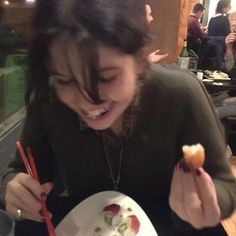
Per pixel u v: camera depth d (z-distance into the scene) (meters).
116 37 0.51
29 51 0.56
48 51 0.54
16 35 1.37
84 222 0.72
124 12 0.52
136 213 0.72
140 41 0.55
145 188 0.88
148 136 0.82
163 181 0.88
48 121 0.86
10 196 0.72
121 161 0.85
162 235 0.74
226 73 2.61
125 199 0.75
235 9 4.75
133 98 0.69
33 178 0.75
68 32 0.51
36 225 0.74
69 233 0.71
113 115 0.61
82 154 0.86
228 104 2.11
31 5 0.56
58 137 0.86
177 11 1.97
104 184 0.89
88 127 0.81
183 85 0.82
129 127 0.80
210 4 5.70
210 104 0.86
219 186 0.75
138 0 0.55
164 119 0.81
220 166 0.79
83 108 0.58
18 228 0.73
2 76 1.48
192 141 0.81
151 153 0.84
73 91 0.56
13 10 1.34
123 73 0.55
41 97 0.69
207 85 2.31
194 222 0.62
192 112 0.82
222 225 0.78
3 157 1.07
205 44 3.21
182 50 2.22
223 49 3.01
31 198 0.71
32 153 0.89
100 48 0.51
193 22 3.53
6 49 1.44
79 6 0.51
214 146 0.80
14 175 0.81
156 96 0.80
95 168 0.87
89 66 0.51
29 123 0.89
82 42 0.50
